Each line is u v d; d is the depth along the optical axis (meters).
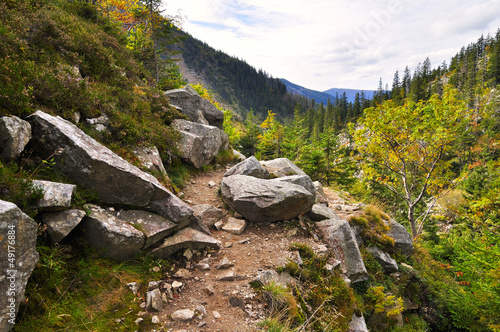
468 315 10.46
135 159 7.95
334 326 5.59
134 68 14.20
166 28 23.77
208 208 8.17
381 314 8.52
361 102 122.75
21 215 3.19
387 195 27.86
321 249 7.48
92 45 10.82
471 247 11.68
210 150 12.97
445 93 16.81
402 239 11.40
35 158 5.32
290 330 4.71
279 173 11.91
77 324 3.62
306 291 6.02
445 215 32.31
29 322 3.29
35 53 8.03
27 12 9.81
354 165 29.77
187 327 4.20
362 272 8.12
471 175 30.59
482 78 94.94
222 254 6.55
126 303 4.32
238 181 8.95
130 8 25.95
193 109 15.83
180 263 5.92
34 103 6.14
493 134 44.88
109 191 5.57
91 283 4.33
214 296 5.07
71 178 5.37
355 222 10.66
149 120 10.93
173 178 9.83
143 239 5.32
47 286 3.83
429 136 17.41
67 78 7.41
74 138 5.46
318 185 13.94
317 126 117.88
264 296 5.16
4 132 4.54
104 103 8.61
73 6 15.68
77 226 4.85
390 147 19.28
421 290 10.90
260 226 8.24
